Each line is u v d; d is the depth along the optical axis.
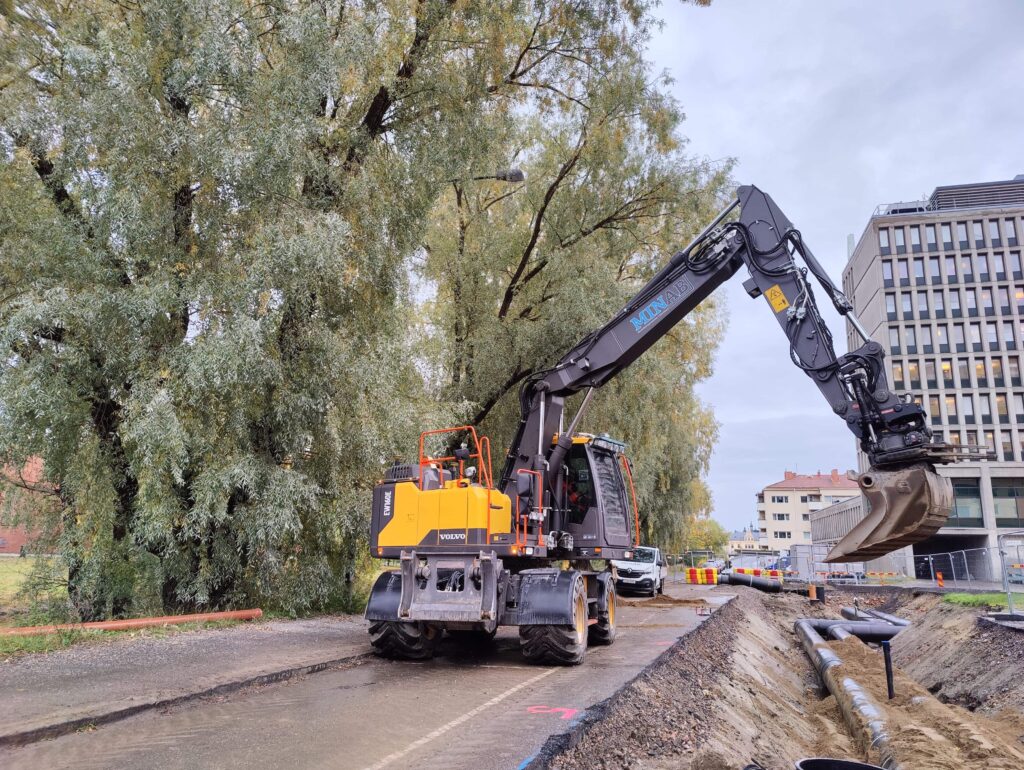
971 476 57.38
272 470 12.02
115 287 11.43
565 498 10.75
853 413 8.11
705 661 10.14
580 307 17.77
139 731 5.44
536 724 5.66
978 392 59.03
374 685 7.40
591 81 18.09
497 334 18.94
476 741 5.18
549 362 18.62
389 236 13.67
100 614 11.70
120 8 12.20
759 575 30.38
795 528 120.06
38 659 7.80
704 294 10.65
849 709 9.07
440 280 19.64
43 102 11.51
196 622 11.27
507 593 8.82
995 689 10.23
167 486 11.13
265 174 11.28
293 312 12.30
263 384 11.80
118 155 10.88
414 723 5.74
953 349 60.19
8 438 10.72
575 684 7.38
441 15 14.11
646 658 9.11
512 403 20.03
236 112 11.48
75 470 11.22
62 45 11.20
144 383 10.95
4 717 5.39
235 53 11.23
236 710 6.20
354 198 12.84
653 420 22.16
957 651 12.81
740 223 9.98
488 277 20.08
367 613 8.96
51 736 5.20
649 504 33.66
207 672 7.39
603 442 11.22
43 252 11.34
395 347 13.69
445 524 8.98
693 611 16.33
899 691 9.70
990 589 21.31
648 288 10.84
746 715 8.28
